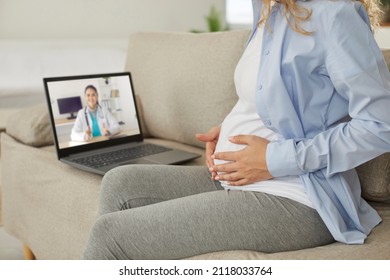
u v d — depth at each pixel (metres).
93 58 3.95
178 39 2.14
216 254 1.11
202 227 1.11
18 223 2.04
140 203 1.31
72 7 4.79
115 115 1.91
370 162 1.33
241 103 1.33
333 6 1.09
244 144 1.19
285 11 1.14
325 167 1.13
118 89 1.94
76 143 1.78
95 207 1.52
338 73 1.07
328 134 1.10
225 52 1.87
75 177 1.65
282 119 1.15
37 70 3.66
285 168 1.12
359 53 1.06
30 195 1.89
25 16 4.59
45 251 1.83
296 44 1.13
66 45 4.55
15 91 3.35
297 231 1.11
